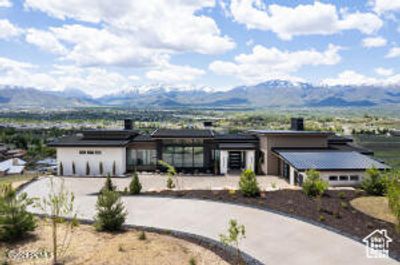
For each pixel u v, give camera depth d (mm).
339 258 9750
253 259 9641
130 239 11047
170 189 19219
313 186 16594
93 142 26531
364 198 15891
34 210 14812
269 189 18438
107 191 12375
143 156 27734
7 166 56750
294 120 31062
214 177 24891
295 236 11484
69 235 11375
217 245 10672
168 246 10500
